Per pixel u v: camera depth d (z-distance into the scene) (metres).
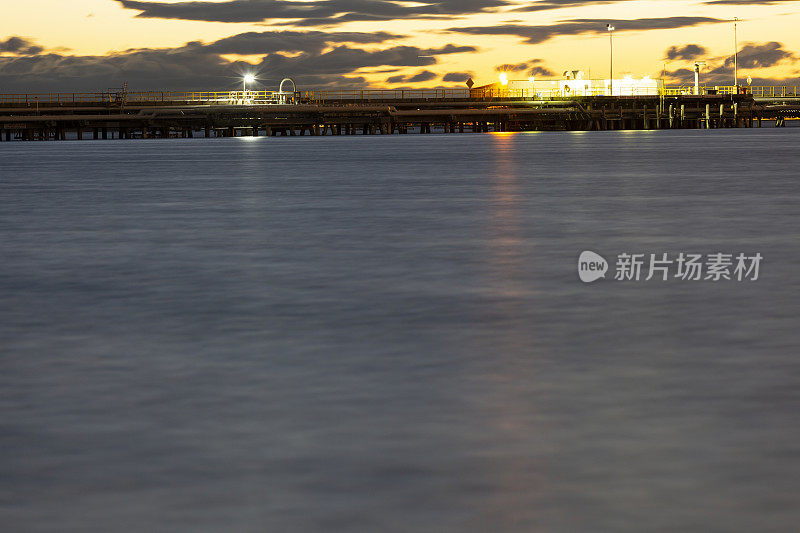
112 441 10.16
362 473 9.23
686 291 18.69
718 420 10.65
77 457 9.72
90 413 11.15
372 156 91.38
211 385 12.23
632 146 110.38
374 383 12.23
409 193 44.44
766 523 8.12
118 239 28.00
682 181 50.69
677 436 10.13
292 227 30.67
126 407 11.36
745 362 13.14
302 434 10.31
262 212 35.72
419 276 20.89
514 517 8.30
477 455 9.66
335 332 15.27
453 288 19.33
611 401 11.39
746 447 9.79
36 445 10.07
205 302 18.03
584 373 12.64
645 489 8.81
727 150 95.44
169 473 9.28
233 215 34.66
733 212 34.19
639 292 18.64
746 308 16.95
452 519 8.27
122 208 38.16
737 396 11.53
